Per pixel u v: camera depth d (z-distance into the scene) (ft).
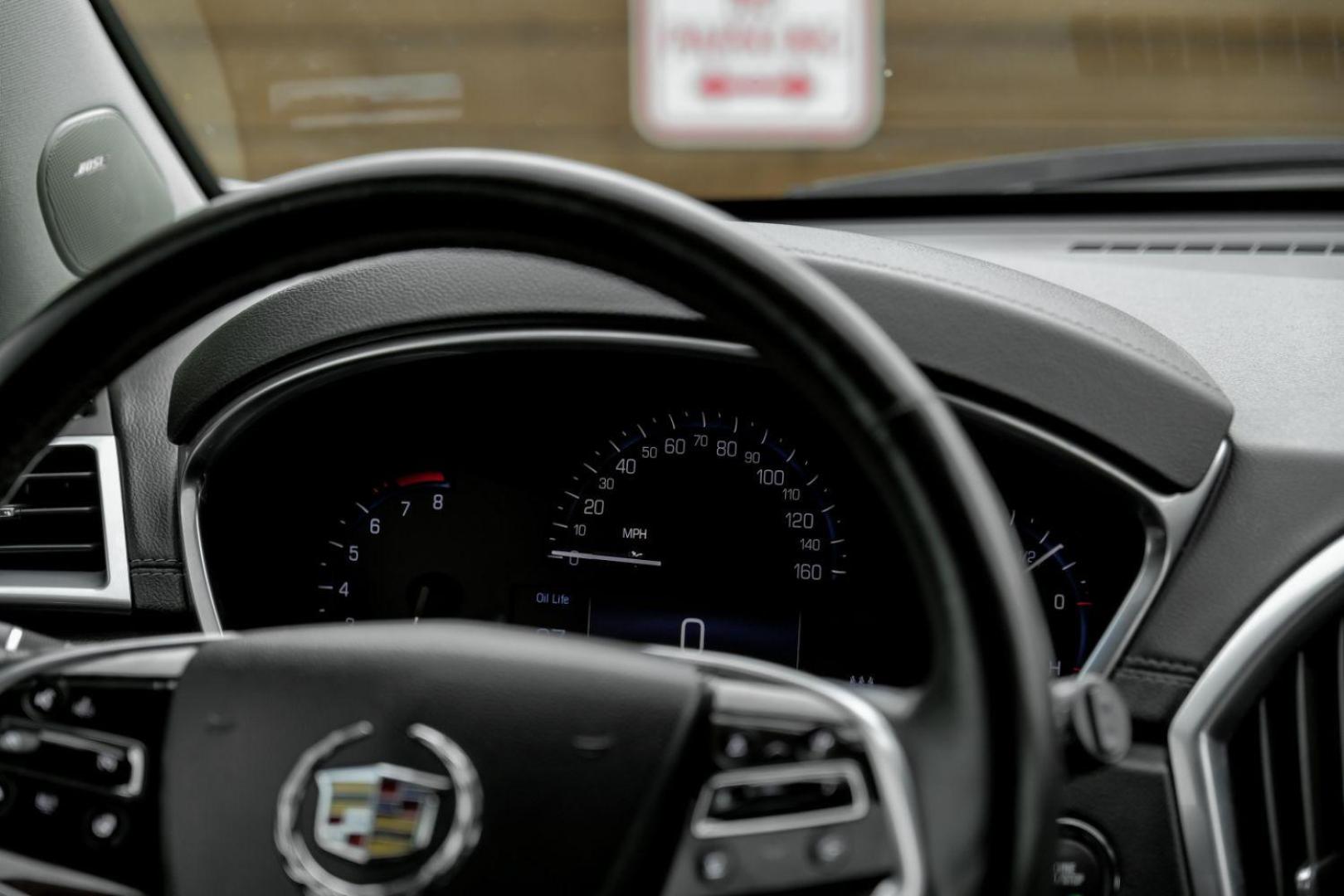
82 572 4.72
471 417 4.75
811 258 4.19
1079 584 4.23
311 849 2.54
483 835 2.54
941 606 2.34
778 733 2.52
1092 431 4.04
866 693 2.57
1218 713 3.90
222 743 2.68
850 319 2.38
